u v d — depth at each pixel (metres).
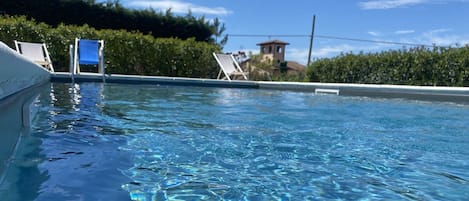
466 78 6.66
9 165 1.67
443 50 7.28
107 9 14.34
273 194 1.51
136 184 1.54
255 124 3.20
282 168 1.88
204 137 2.54
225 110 4.15
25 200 1.26
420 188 1.63
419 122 3.58
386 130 3.11
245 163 1.94
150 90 6.58
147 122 3.05
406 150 2.37
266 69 13.92
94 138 2.32
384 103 5.39
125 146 2.17
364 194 1.54
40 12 13.23
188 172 1.74
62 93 5.03
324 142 2.55
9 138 1.88
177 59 11.05
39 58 7.93
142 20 15.05
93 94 5.16
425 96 5.79
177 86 8.13
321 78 10.40
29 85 3.35
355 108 4.71
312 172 1.83
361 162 2.05
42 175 1.55
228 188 1.55
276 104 5.06
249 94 6.84
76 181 1.51
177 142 2.35
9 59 1.91
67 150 1.98
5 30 8.98
